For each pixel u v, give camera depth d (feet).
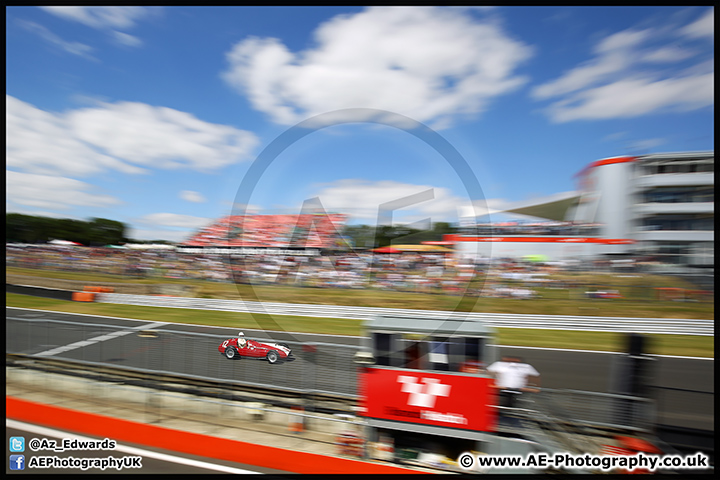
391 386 14.17
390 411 14.14
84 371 20.72
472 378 13.50
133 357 20.84
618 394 14.30
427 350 14.14
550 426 14.11
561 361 32.14
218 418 17.53
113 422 16.58
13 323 22.38
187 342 20.15
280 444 15.47
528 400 15.01
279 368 18.34
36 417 17.75
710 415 16.25
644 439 13.43
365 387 14.47
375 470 13.64
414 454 14.20
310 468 14.08
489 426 13.29
